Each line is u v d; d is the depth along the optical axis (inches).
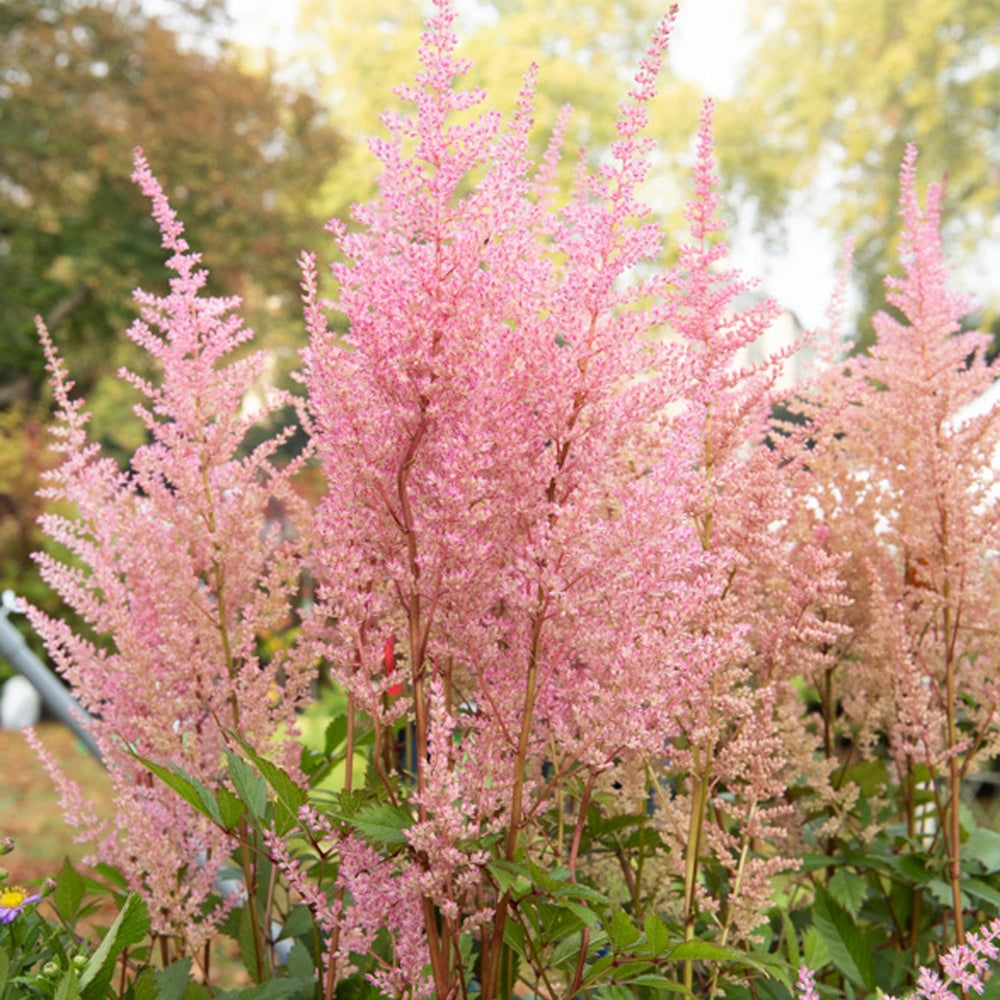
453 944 39.9
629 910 56.7
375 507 39.8
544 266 39.4
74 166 542.6
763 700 48.3
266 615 50.4
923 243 57.3
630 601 39.3
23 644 72.9
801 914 61.4
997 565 58.2
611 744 39.0
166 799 49.1
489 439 37.9
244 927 50.4
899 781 67.4
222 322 51.0
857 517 61.7
